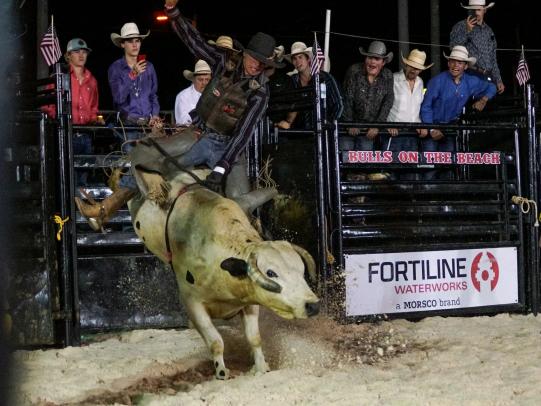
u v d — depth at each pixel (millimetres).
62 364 7434
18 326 7934
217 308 6840
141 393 6598
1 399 5070
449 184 9570
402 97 10492
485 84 10523
